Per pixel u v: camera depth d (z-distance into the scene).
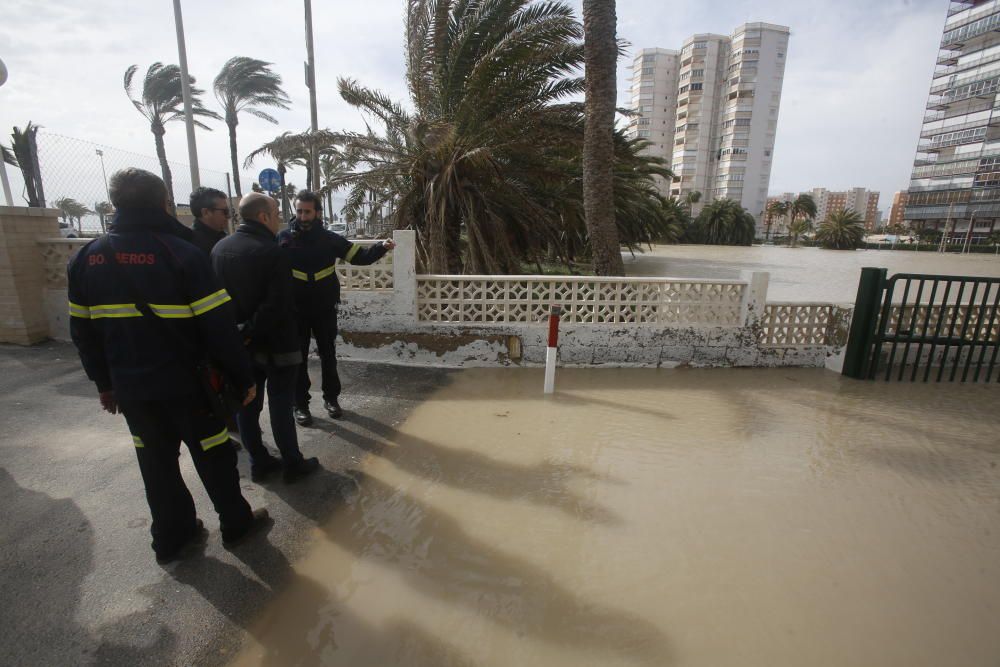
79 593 2.26
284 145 9.89
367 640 2.08
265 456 3.33
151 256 2.16
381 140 9.98
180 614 2.17
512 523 2.91
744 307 6.02
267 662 1.96
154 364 2.21
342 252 4.09
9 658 1.92
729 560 2.64
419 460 3.64
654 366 6.04
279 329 3.03
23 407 4.17
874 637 2.16
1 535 2.62
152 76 20.70
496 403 4.79
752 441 4.11
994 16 81.62
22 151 10.06
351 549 2.65
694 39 90.81
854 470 3.66
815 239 82.12
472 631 2.14
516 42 8.07
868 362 5.90
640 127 100.25
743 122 88.62
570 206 11.00
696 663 2.01
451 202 9.33
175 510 2.47
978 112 85.62
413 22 8.83
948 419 4.67
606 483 3.38
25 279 5.80
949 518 3.08
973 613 2.32
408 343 5.87
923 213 96.56
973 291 5.74
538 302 5.89
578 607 2.29
